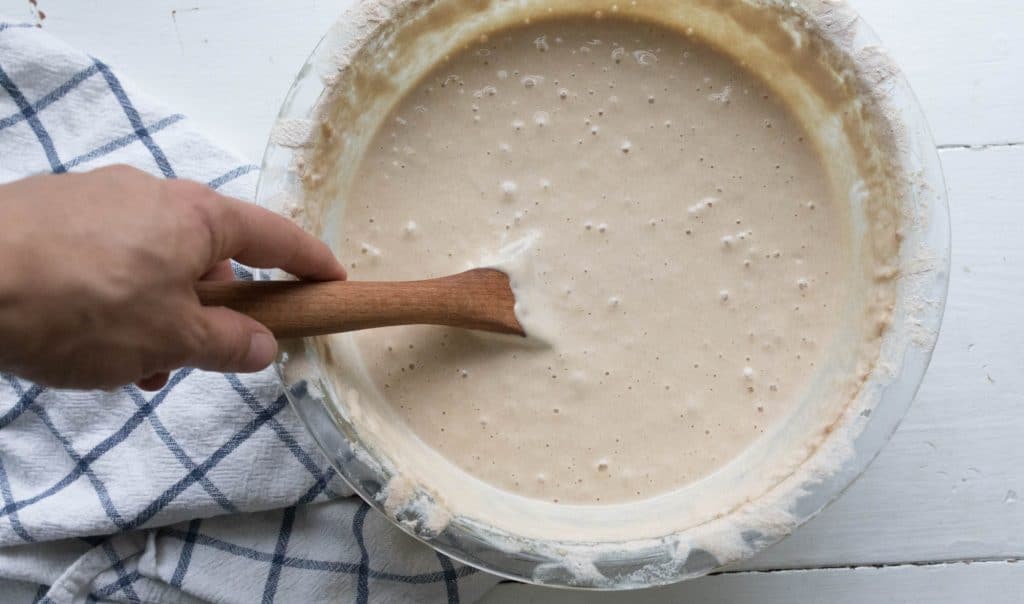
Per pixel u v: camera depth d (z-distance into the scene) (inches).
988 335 21.2
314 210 19.2
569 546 18.2
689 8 20.4
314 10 21.6
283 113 18.5
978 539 20.9
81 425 20.6
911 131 18.5
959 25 21.5
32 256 13.6
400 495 18.0
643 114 20.9
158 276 14.3
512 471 20.4
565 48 21.1
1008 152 21.4
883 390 18.3
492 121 20.9
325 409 18.0
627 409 20.5
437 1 19.5
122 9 21.7
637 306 20.6
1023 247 21.3
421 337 20.6
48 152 21.2
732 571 20.9
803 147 20.8
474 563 17.9
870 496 21.0
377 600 20.4
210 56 21.6
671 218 20.7
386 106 20.7
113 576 20.5
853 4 21.6
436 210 20.8
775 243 20.7
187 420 20.5
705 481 20.2
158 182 14.8
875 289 19.3
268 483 20.3
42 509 20.1
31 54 21.0
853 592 20.9
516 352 20.6
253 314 16.1
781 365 20.6
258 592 20.4
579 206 20.7
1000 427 21.0
